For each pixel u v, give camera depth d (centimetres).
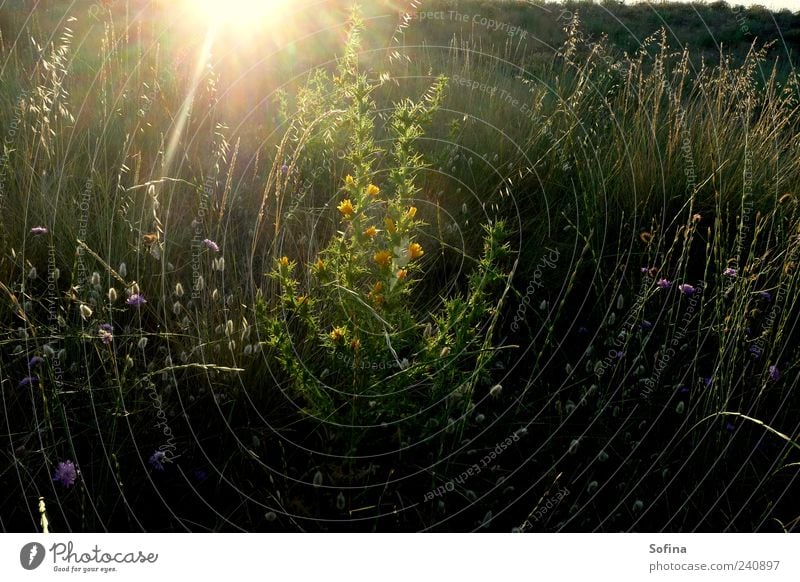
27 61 416
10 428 191
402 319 189
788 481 204
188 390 203
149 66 391
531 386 232
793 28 943
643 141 362
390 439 194
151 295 235
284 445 198
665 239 308
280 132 368
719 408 205
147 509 181
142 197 281
